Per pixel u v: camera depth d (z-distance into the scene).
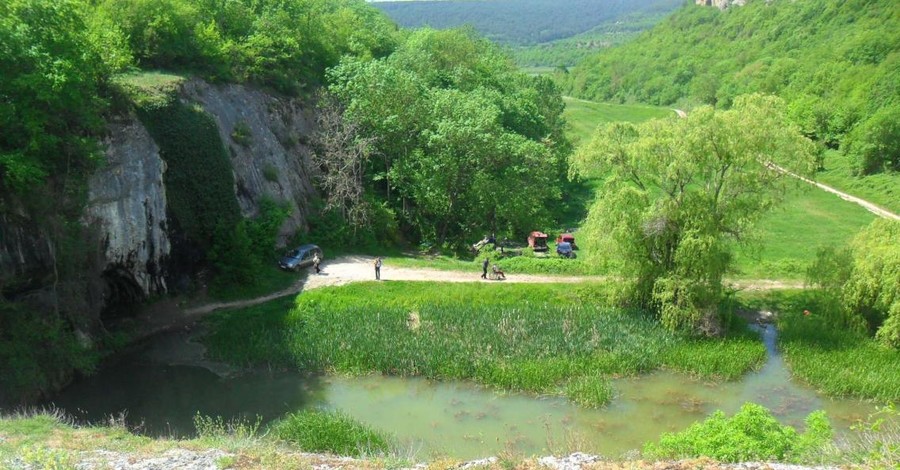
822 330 33.81
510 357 30.69
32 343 27.73
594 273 40.66
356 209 46.44
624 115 128.88
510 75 82.06
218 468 17.66
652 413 26.92
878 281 32.84
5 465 16.86
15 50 27.47
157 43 42.59
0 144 28.03
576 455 18.70
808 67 102.31
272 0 56.06
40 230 29.28
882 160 70.25
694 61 150.00
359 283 39.19
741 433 19.05
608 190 35.88
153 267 36.03
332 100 52.38
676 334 33.34
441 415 26.69
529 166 53.41
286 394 28.53
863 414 27.05
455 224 52.09
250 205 42.56
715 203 34.94
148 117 36.56
